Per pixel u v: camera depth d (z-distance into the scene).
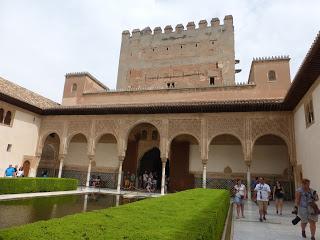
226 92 18.02
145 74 24.53
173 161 17.06
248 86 17.69
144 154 18.47
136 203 4.31
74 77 21.80
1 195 10.03
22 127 16.64
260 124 13.76
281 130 13.38
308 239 5.40
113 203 10.36
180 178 16.67
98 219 2.77
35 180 11.99
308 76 9.62
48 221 2.49
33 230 2.11
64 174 19.19
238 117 14.18
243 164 15.70
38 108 17.34
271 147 15.48
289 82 17.16
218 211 4.04
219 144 16.38
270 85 17.36
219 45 23.19
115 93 20.27
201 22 24.20
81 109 16.66
